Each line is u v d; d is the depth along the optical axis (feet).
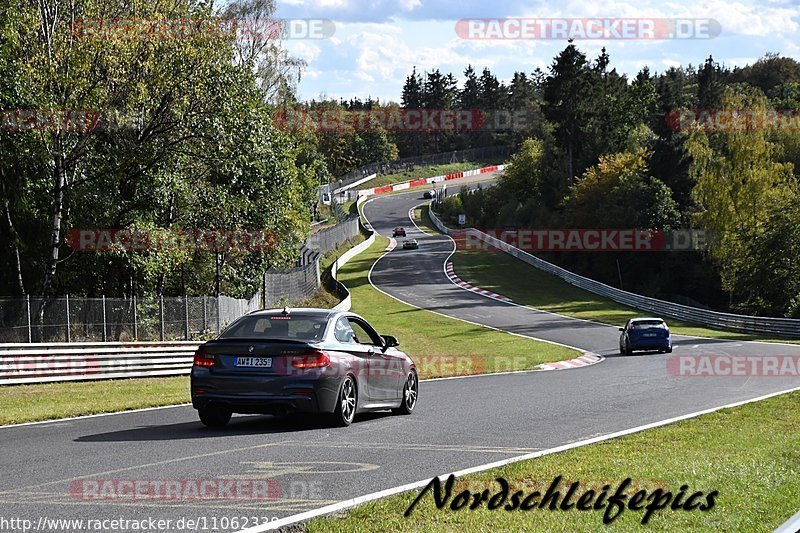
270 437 71.51
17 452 64.44
